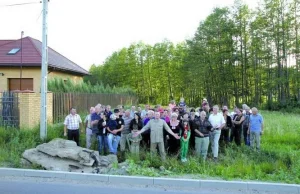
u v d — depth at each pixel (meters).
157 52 58.62
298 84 37.81
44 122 11.75
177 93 57.19
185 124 10.35
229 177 8.05
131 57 60.00
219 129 10.66
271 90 39.66
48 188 6.89
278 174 8.26
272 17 38.47
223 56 41.50
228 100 44.72
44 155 9.25
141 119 11.21
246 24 41.84
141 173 8.22
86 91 24.70
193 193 6.83
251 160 9.58
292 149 12.09
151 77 59.72
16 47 23.91
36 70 22.09
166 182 7.57
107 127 10.79
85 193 6.56
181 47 56.41
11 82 22.39
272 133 15.24
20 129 12.52
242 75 42.53
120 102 32.25
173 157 9.90
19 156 9.64
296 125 17.72
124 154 10.66
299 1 37.19
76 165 8.85
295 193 7.11
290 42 37.88
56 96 16.00
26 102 13.17
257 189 7.32
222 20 42.34
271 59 39.22
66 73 26.53
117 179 7.72
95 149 11.31
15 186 7.00
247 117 12.21
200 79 43.72
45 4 11.83
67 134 11.55
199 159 9.91
